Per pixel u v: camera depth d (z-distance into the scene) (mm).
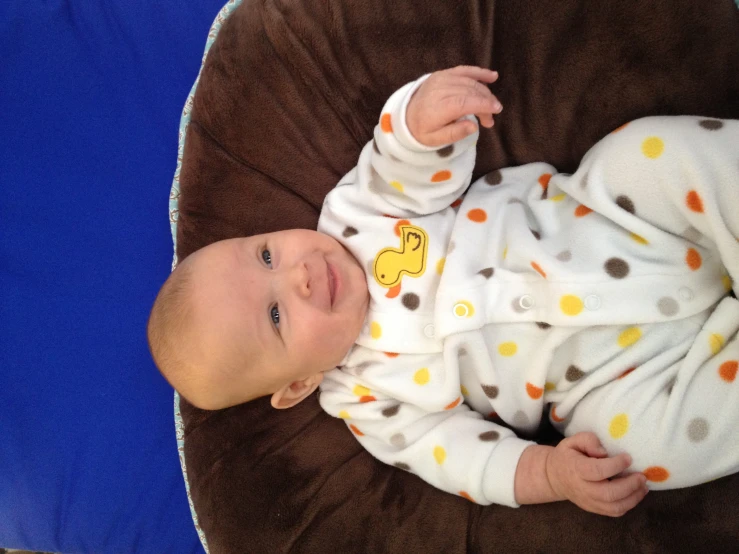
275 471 528
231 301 468
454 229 497
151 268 628
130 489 615
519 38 478
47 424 624
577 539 448
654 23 449
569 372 469
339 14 501
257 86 528
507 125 507
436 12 488
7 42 646
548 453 448
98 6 637
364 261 500
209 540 531
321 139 537
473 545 474
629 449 434
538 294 469
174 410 591
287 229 544
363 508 508
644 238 451
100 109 638
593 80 474
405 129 437
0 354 631
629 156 441
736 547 416
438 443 486
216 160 545
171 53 630
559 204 494
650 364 445
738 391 413
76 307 630
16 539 628
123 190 634
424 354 492
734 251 419
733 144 417
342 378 518
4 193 641
